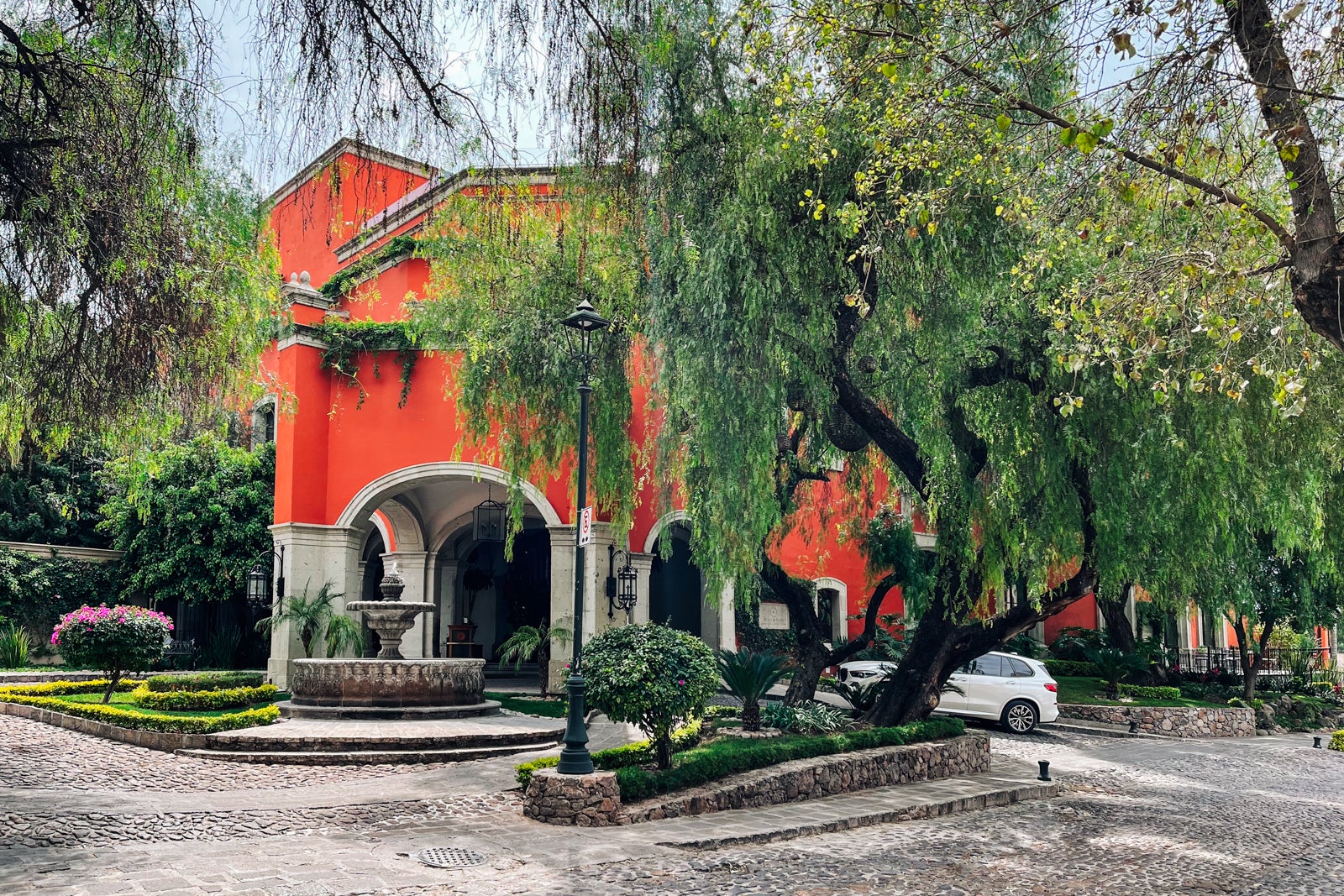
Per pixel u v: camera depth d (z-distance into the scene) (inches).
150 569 940.0
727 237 413.4
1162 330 358.9
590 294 569.9
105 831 295.9
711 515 445.7
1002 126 252.5
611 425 604.1
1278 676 1031.6
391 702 565.9
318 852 277.4
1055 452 463.8
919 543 953.5
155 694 576.1
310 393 771.4
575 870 270.8
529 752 488.4
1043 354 442.3
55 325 318.3
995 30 298.2
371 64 215.5
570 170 307.3
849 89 332.5
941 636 523.5
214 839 292.0
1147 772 550.9
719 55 424.8
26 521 967.0
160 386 375.6
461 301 616.7
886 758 448.1
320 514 767.7
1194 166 297.6
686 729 450.6
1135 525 454.9
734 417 427.8
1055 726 762.8
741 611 898.7
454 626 949.8
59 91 261.9
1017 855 322.3
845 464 612.4
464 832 313.3
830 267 424.8
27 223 278.7
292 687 595.5
